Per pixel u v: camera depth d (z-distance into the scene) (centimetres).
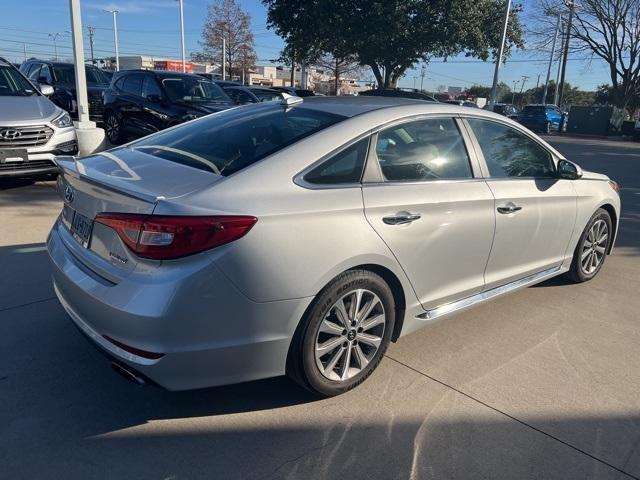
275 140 300
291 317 267
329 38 2506
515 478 250
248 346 260
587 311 439
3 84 774
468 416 293
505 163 390
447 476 249
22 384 302
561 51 3775
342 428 279
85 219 286
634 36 3434
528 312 432
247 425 278
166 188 260
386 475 248
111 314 248
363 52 2553
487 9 2570
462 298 364
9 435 262
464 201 340
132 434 268
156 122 1051
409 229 309
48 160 709
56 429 268
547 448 271
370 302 300
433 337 382
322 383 292
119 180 270
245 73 4466
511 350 368
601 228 498
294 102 354
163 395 300
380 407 298
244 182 265
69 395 296
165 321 239
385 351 322
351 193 289
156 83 1081
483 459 261
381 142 314
